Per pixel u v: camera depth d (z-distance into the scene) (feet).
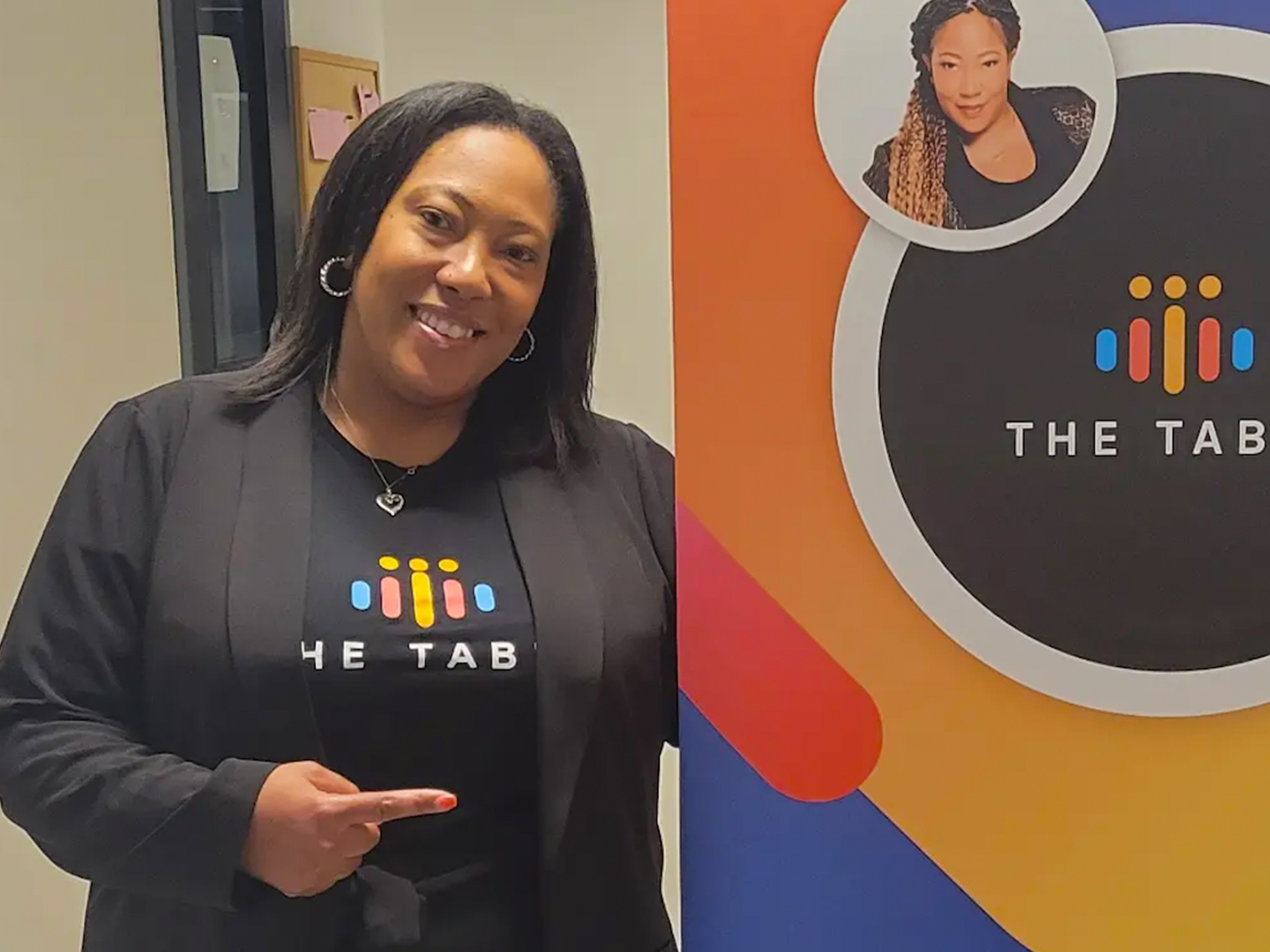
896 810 3.10
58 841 3.33
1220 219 2.88
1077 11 2.86
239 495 3.54
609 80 8.50
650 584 3.73
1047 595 3.00
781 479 3.05
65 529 3.56
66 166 5.67
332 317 3.81
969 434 2.98
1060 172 2.90
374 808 3.08
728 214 3.00
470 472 3.77
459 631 3.49
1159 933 3.06
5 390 5.37
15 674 3.48
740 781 3.14
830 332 3.00
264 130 7.39
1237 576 2.96
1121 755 3.03
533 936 3.57
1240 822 3.02
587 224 3.79
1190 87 2.86
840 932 3.14
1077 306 2.92
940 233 2.94
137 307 6.14
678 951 4.05
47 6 5.54
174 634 3.41
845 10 2.92
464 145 3.54
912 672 3.06
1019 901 3.09
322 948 3.41
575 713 3.49
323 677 3.41
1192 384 2.92
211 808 3.18
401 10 8.71
